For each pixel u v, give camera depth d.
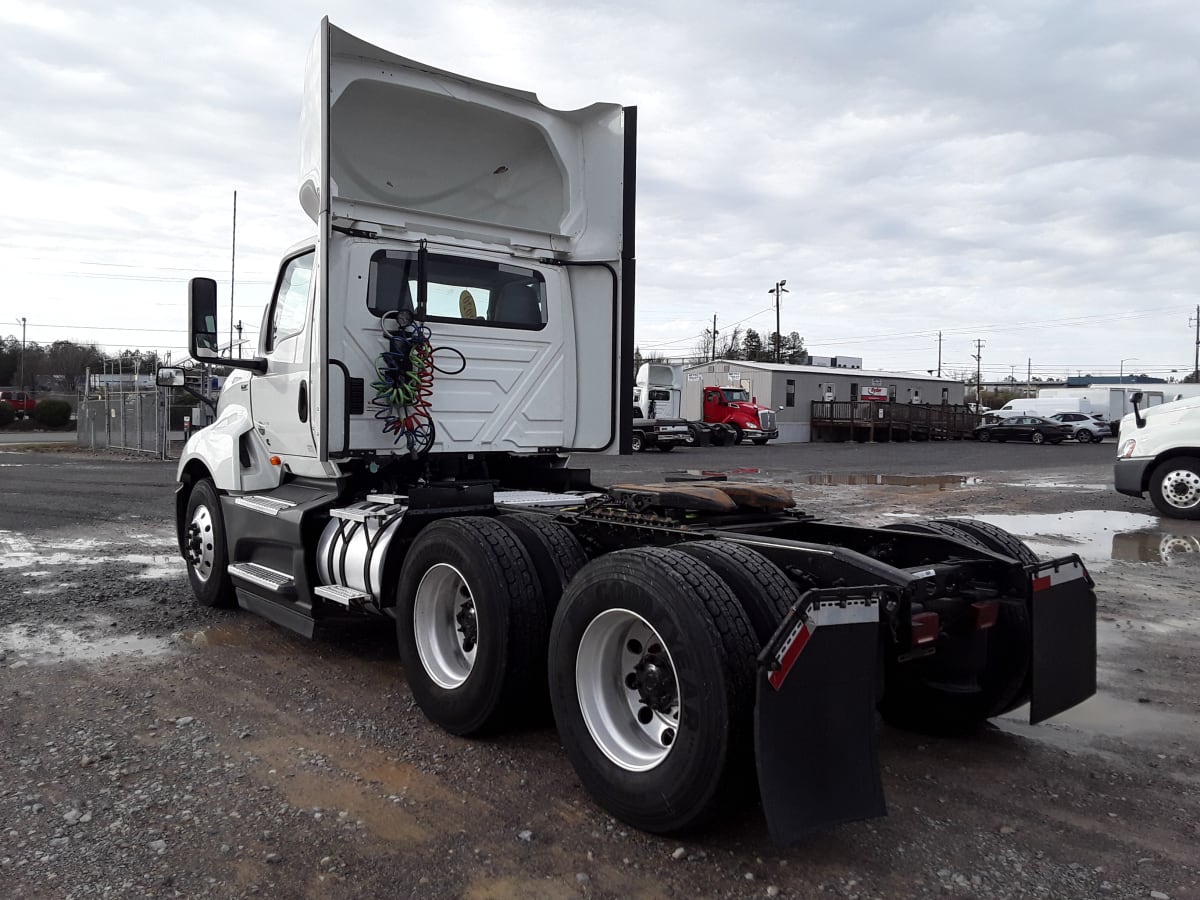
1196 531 11.13
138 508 13.05
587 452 6.19
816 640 2.96
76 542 9.97
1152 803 3.62
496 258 5.82
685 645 3.04
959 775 3.90
